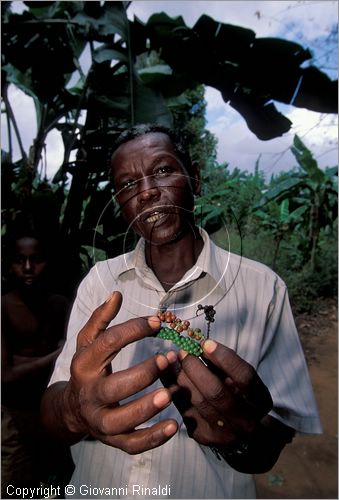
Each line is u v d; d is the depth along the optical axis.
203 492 1.00
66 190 3.96
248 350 1.05
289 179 6.91
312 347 4.86
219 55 3.26
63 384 0.96
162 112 3.05
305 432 1.03
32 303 1.93
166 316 0.80
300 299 5.94
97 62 2.96
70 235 3.07
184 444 1.02
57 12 3.33
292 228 7.09
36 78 3.59
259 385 0.72
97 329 0.73
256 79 3.33
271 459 0.93
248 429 0.76
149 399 0.64
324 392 3.77
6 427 1.83
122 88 3.03
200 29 3.14
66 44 3.45
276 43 3.13
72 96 3.74
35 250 1.89
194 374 0.73
